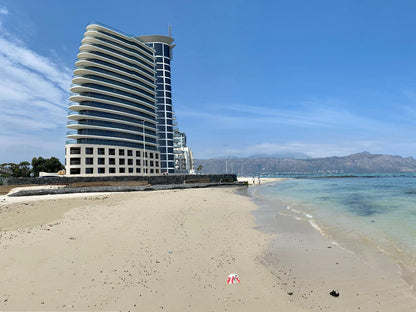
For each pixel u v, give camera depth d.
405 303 8.63
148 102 100.94
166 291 9.20
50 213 21.69
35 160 89.12
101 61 85.31
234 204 34.19
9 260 10.81
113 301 8.34
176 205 28.67
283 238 17.06
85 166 74.31
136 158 87.69
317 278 10.70
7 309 7.52
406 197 39.75
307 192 54.66
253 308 8.34
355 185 77.56
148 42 135.62
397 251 13.66
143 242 14.46
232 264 12.10
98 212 22.67
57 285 9.09
